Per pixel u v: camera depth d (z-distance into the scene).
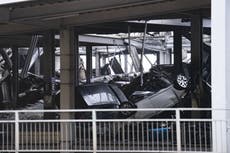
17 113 14.09
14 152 14.47
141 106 21.20
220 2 12.59
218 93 12.60
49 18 18.09
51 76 22.38
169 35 39.25
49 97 22.39
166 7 17.55
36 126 14.23
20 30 21.73
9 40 29.61
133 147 13.20
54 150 13.93
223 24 12.55
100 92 22.58
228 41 12.73
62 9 17.02
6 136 14.48
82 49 45.09
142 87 23.55
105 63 49.69
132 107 20.94
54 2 16.34
